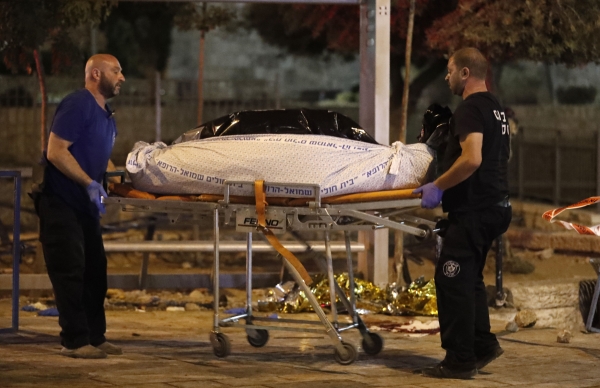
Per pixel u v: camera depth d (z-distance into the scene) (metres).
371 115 28.84
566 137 57.34
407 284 29.83
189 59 91.31
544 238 39.22
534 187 49.75
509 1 32.31
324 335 23.39
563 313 29.11
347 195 18.83
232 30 59.06
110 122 20.20
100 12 30.75
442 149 19.77
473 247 18.16
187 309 28.73
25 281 27.92
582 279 30.20
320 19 43.50
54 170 19.48
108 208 45.19
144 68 73.38
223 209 19.14
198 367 18.97
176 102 56.03
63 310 19.58
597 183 43.62
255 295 31.52
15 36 30.16
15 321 23.12
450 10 38.91
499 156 18.19
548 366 19.67
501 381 18.03
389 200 18.92
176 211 19.89
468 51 18.44
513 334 24.19
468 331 18.12
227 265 38.62
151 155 19.66
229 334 23.66
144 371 18.38
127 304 29.41
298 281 19.52
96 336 20.45
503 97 81.19
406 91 30.42
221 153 19.09
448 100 67.94
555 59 35.62
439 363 18.56
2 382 17.06
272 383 17.42
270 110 20.41
